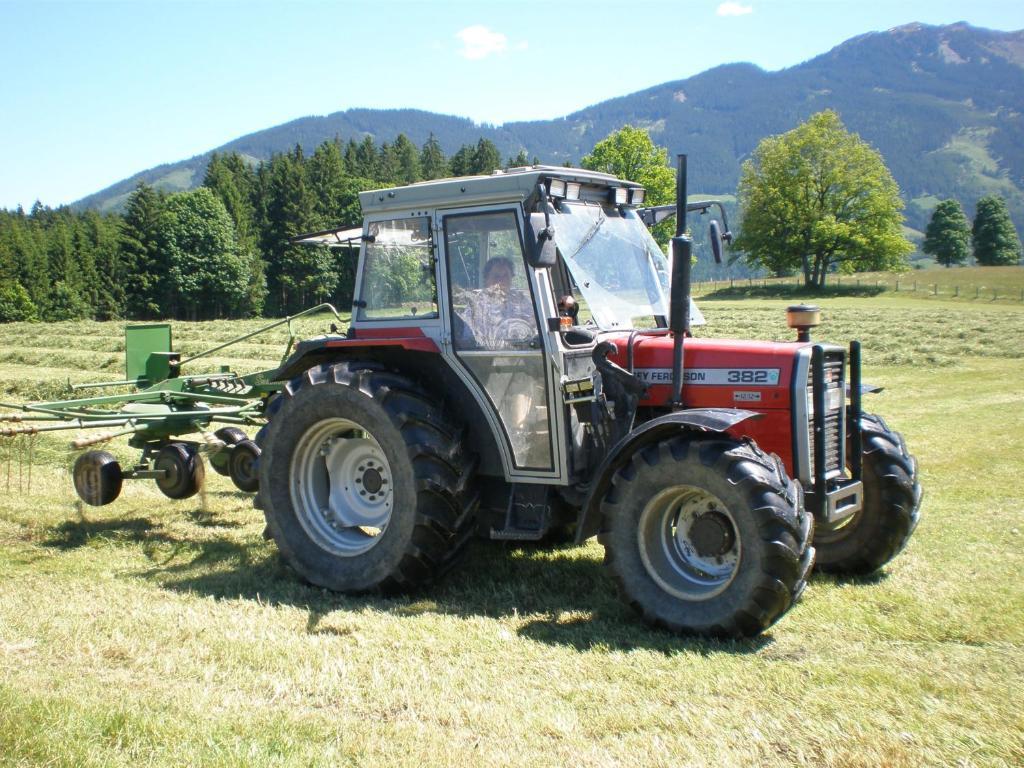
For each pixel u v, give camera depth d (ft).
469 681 12.38
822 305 147.43
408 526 16.43
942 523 21.66
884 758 9.91
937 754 10.04
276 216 259.80
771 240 225.35
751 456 14.05
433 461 16.40
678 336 15.40
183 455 23.76
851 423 16.67
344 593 17.30
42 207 409.90
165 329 27.35
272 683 12.38
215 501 26.14
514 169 17.60
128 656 13.56
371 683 12.37
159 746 10.25
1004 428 36.52
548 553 19.85
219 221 249.96
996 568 18.01
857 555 17.72
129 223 243.81
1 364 75.82
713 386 15.90
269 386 24.18
